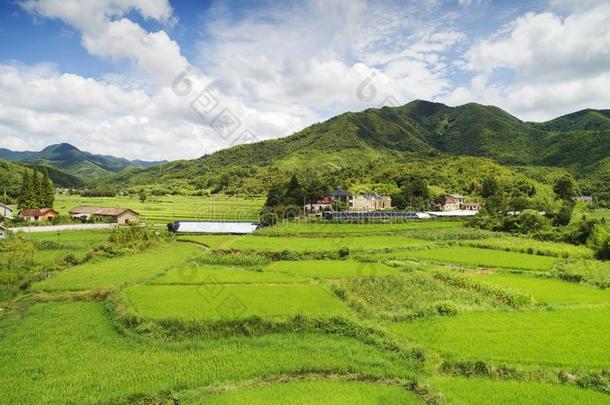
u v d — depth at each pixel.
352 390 23.08
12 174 170.12
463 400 21.59
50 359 26.97
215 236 92.50
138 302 37.16
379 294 40.94
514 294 38.47
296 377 25.19
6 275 45.06
